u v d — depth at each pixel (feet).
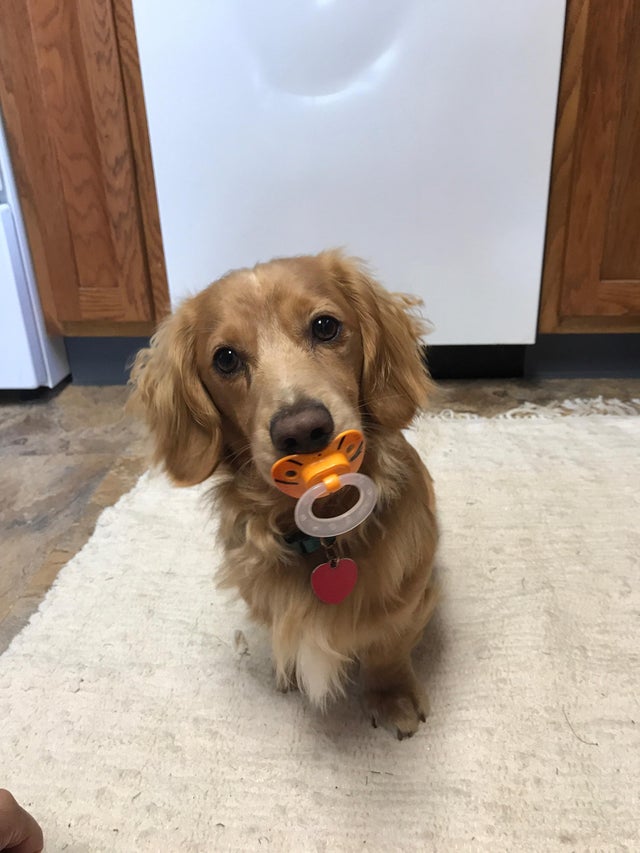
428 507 4.06
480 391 7.93
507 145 6.68
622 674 4.07
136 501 6.01
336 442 3.04
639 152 6.72
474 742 3.73
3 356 7.87
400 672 4.03
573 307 7.37
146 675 4.30
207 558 5.28
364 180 6.86
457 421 7.04
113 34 6.63
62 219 7.46
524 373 8.29
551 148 6.68
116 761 3.75
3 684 4.24
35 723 3.99
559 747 3.65
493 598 4.70
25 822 2.81
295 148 6.77
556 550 5.13
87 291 7.76
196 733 3.91
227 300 3.51
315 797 3.51
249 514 3.78
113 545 5.46
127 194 7.24
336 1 6.19
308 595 3.66
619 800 3.37
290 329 3.47
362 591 3.60
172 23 6.40
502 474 6.09
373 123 6.64
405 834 3.30
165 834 3.36
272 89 6.56
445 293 7.32
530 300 7.32
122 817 3.45
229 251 7.27
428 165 6.78
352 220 7.04
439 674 4.16
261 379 3.34
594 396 7.69
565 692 3.97
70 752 3.81
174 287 7.49
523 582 4.83
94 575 5.15
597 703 3.89
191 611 4.79
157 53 6.52
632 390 7.82
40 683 4.25
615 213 6.95
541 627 4.44
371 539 3.66
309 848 3.26
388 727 3.85
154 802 3.52
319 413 2.99
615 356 8.11
